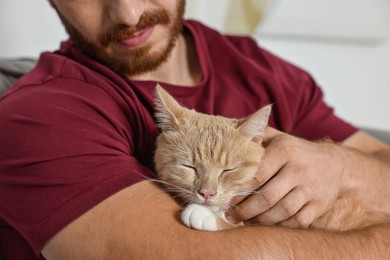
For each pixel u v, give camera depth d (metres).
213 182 1.22
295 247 0.96
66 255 0.95
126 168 1.06
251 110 1.61
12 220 1.07
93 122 1.12
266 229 0.99
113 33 1.31
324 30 2.87
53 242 0.98
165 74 1.57
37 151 1.04
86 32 1.35
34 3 2.74
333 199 1.23
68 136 1.06
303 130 1.77
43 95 1.15
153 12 1.33
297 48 3.02
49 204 1.00
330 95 3.04
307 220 1.13
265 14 2.95
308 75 1.90
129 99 1.29
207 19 3.00
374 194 1.37
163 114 1.28
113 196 1.00
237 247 0.91
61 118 1.09
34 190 1.03
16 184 1.05
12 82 1.61
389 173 1.44
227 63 1.70
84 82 1.27
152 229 0.94
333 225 1.30
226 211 1.20
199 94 1.55
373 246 1.07
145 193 1.03
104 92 1.25
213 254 0.89
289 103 1.71
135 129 1.29
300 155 1.19
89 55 1.42
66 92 1.17
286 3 2.89
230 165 1.24
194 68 1.69
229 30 3.02
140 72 1.45
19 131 1.08
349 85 2.97
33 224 1.01
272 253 0.92
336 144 1.42
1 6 2.66
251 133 1.27
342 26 2.81
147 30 1.35
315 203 1.16
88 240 0.94
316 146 1.29
